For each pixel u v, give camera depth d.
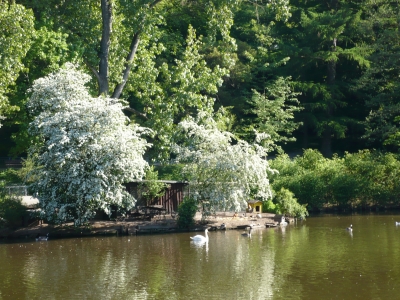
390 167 35.62
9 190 30.23
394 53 41.84
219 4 31.95
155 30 33.75
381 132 42.69
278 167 35.78
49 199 25.42
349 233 24.84
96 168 24.78
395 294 15.05
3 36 27.52
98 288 16.08
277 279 16.75
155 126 32.47
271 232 25.77
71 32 32.03
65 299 15.10
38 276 17.55
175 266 18.64
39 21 31.86
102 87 32.41
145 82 33.69
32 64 31.41
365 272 17.42
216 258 19.77
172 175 37.81
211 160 27.36
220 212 30.36
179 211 26.75
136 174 25.69
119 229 25.91
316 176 34.53
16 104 31.23
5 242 23.98
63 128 25.11
